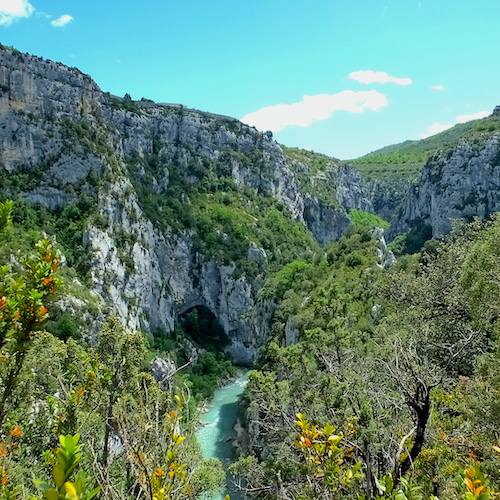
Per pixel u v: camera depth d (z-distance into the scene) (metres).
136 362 14.79
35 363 16.55
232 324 86.38
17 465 11.02
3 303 6.21
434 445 12.52
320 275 64.94
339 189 165.38
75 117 71.56
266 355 55.50
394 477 8.92
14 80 62.97
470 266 22.30
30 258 6.73
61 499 2.98
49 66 68.19
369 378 17.73
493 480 10.46
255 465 27.66
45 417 14.15
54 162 65.44
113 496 6.09
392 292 38.75
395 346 13.66
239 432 50.66
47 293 6.64
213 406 61.50
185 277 86.25
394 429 12.43
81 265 61.31
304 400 21.19
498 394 13.53
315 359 27.61
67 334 48.25
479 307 20.30
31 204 61.84
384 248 62.16
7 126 61.91
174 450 6.57
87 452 9.98
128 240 70.44
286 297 67.06
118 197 70.75
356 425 12.50
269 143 121.88
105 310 56.69
